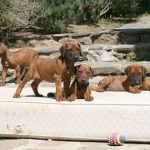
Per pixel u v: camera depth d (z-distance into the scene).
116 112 5.86
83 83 6.10
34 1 11.72
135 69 6.78
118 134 5.80
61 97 6.19
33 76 6.51
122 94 6.73
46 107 6.07
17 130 6.17
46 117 6.07
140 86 7.02
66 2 12.34
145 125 5.81
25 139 6.18
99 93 6.90
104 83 7.16
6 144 5.98
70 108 5.98
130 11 16.34
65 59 6.09
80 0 12.83
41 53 10.33
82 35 11.38
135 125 5.83
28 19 11.75
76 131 5.98
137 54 10.30
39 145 5.88
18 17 11.45
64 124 6.02
